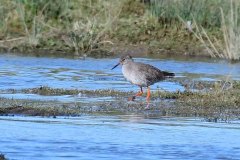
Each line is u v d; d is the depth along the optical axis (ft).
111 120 49.83
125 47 81.61
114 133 46.32
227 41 79.92
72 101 55.72
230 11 81.20
